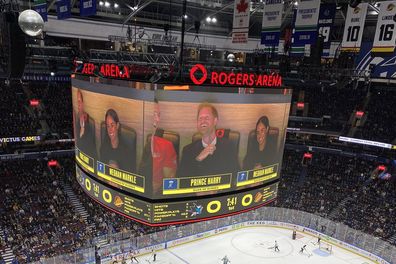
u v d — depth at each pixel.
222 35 48.28
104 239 31.92
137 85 9.71
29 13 10.93
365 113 49.16
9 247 29.03
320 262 33.75
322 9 24.94
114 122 10.55
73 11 36.03
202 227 37.25
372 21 41.66
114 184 10.88
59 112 44.94
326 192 44.75
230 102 10.60
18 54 13.87
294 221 40.75
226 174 11.01
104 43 40.97
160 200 10.14
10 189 35.88
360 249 35.34
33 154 39.44
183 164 10.23
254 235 38.91
